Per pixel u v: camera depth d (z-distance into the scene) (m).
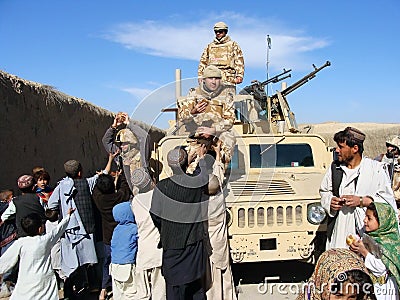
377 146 18.20
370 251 3.40
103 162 13.55
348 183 4.12
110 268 4.96
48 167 9.36
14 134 7.91
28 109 8.59
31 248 4.17
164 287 4.64
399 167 6.81
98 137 13.20
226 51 6.77
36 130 8.88
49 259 4.30
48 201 5.35
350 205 3.89
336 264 2.82
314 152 6.70
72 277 5.44
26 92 8.62
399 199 6.47
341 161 4.22
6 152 7.55
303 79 8.38
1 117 7.51
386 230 3.38
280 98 7.61
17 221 5.07
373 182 4.04
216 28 6.79
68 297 5.43
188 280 4.04
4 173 7.40
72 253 5.26
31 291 4.14
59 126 10.16
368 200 3.88
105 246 5.43
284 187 5.50
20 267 4.19
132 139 4.30
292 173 6.34
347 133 4.08
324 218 5.18
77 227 5.29
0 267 4.12
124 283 4.81
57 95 10.39
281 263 6.77
